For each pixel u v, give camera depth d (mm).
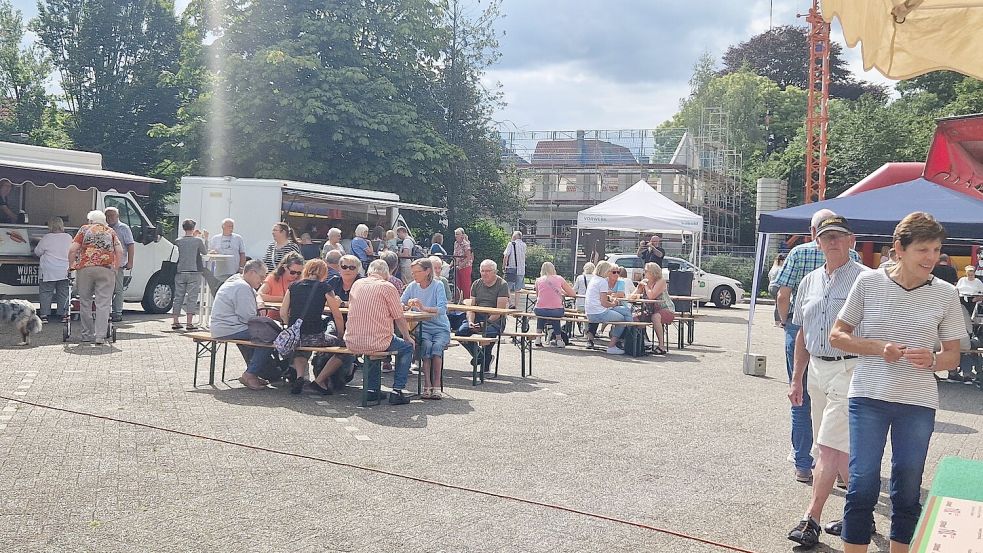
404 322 9414
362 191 24219
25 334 12719
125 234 15289
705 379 12461
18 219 16641
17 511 5383
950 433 9344
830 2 4172
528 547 5137
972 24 4566
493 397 10211
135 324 16141
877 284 4691
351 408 9133
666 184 51531
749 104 62500
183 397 9266
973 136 9328
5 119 48188
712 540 5430
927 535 2449
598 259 26406
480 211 41281
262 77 32250
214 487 6078
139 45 42281
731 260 40719
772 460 7566
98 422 7875
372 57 34156
